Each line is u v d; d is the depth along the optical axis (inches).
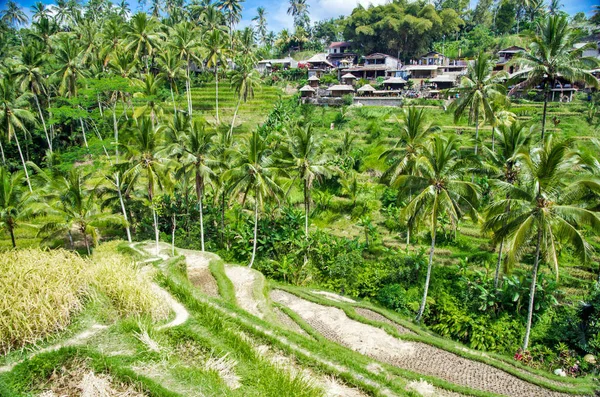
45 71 2074.3
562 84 2241.6
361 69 3041.3
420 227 1229.7
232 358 482.6
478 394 663.1
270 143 1688.0
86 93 1565.0
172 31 2429.9
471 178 1519.4
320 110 2426.2
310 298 1050.7
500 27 3609.7
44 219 1457.9
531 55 1214.9
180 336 500.7
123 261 700.0
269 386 448.1
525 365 815.1
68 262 579.2
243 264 1283.2
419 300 1032.8
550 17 1154.0
